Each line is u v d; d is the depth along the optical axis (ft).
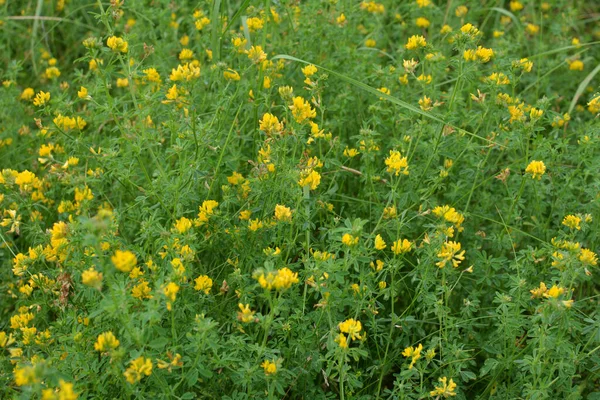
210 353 2.97
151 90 3.71
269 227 3.20
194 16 4.08
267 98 3.50
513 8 4.76
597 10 5.31
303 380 3.05
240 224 3.26
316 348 3.03
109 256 3.01
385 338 3.20
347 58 4.02
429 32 4.51
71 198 3.66
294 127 3.22
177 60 4.33
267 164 3.23
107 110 3.23
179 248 2.99
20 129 3.97
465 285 3.43
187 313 3.05
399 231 3.22
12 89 4.09
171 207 3.33
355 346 3.20
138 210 3.48
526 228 3.64
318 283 2.91
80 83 4.25
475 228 3.60
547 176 3.45
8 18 4.54
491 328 3.33
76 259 3.00
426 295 3.06
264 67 3.52
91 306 3.04
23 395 2.66
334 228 3.11
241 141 3.70
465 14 4.61
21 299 3.36
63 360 2.93
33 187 3.42
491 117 3.70
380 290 3.10
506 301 3.05
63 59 4.70
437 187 3.48
